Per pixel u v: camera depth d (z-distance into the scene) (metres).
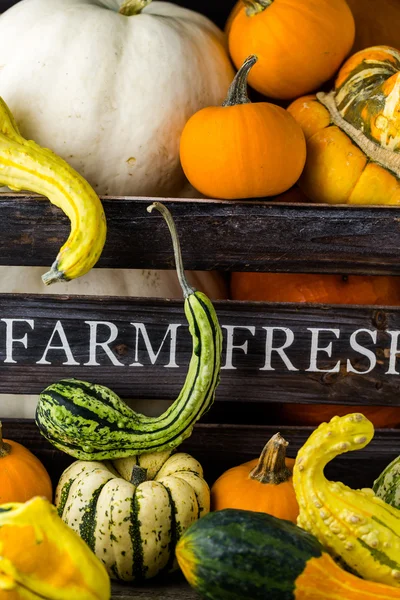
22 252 1.06
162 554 1.00
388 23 1.19
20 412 1.12
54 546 0.92
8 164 1.02
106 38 1.07
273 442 1.04
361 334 1.08
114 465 1.05
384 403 1.10
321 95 1.12
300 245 1.06
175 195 1.12
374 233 1.06
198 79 1.09
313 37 1.09
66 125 1.06
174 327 1.07
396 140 1.07
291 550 0.93
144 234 1.06
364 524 0.95
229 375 1.09
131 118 1.07
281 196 1.12
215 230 1.06
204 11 1.29
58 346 1.08
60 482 1.05
